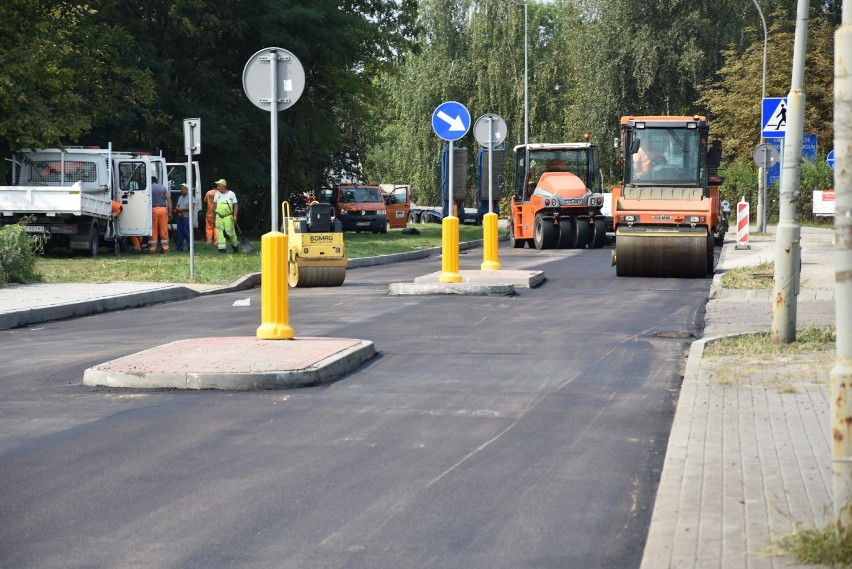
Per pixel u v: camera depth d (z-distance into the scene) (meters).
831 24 72.31
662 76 69.25
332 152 66.31
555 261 36.47
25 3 40.75
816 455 8.62
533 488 8.20
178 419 10.76
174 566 6.56
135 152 43.22
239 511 7.66
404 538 7.04
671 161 31.91
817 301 21.23
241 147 54.44
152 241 40.72
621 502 7.83
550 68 78.38
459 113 25.33
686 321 18.75
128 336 17.39
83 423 10.62
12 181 40.59
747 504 7.24
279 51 15.63
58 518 7.55
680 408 10.64
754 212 72.25
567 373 13.37
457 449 9.45
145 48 51.03
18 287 25.03
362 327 17.94
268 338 15.14
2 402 11.77
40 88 41.38
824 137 70.12
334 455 9.27
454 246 24.77
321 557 6.69
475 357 14.62
